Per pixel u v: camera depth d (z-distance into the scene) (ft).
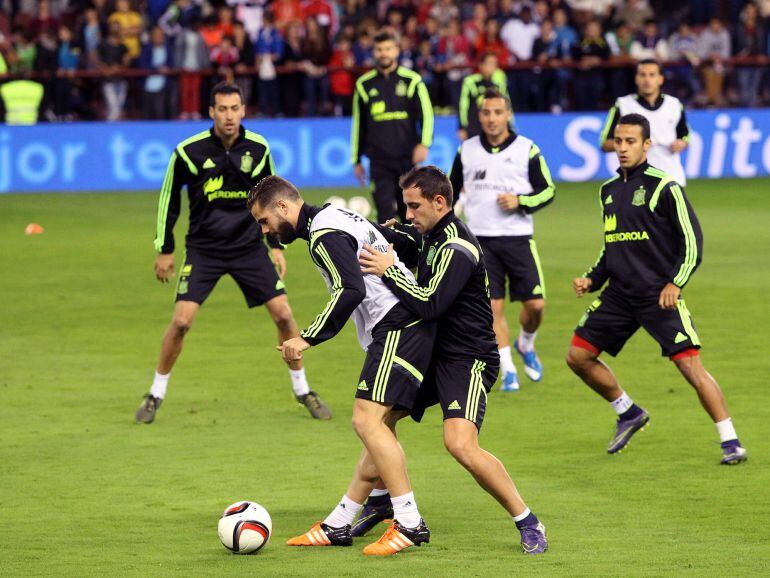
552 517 63.62
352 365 103.60
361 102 143.54
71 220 197.26
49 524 63.05
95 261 159.74
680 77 252.62
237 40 238.89
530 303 95.76
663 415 85.97
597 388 76.95
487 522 63.26
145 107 238.48
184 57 237.04
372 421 58.29
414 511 58.34
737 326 115.85
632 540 59.31
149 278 147.33
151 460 75.92
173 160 84.74
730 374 97.09
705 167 246.27
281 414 87.86
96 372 100.94
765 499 66.33
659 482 70.03
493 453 76.89
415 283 58.44
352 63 242.99
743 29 258.57
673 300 73.56
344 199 215.10
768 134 247.91
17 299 133.90
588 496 67.51
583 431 82.17
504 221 95.61
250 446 79.20
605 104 246.88
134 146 232.94
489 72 171.42
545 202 95.50
